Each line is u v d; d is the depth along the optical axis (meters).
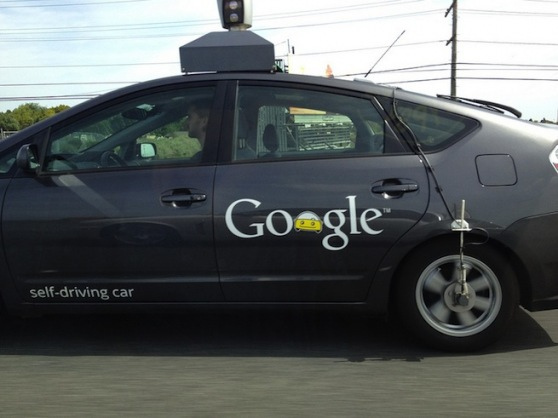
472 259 3.74
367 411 3.02
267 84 3.92
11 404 3.14
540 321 4.50
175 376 3.53
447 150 3.74
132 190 3.77
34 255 3.80
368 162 3.73
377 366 3.67
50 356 3.90
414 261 3.74
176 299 3.81
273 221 3.69
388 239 3.67
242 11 4.87
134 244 3.75
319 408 3.06
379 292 3.75
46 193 3.80
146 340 4.20
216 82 3.95
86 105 3.97
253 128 3.86
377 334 4.27
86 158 3.89
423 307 3.79
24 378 3.51
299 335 4.27
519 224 3.63
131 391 3.30
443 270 3.78
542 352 3.88
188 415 2.99
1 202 3.80
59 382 3.45
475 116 3.82
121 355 3.91
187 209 3.72
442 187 3.66
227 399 3.19
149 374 3.56
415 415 2.97
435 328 3.80
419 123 3.81
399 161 3.73
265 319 4.64
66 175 3.84
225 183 3.74
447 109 3.84
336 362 3.74
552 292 3.74
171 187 3.75
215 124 3.87
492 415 2.96
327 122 3.85
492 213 3.63
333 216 3.67
